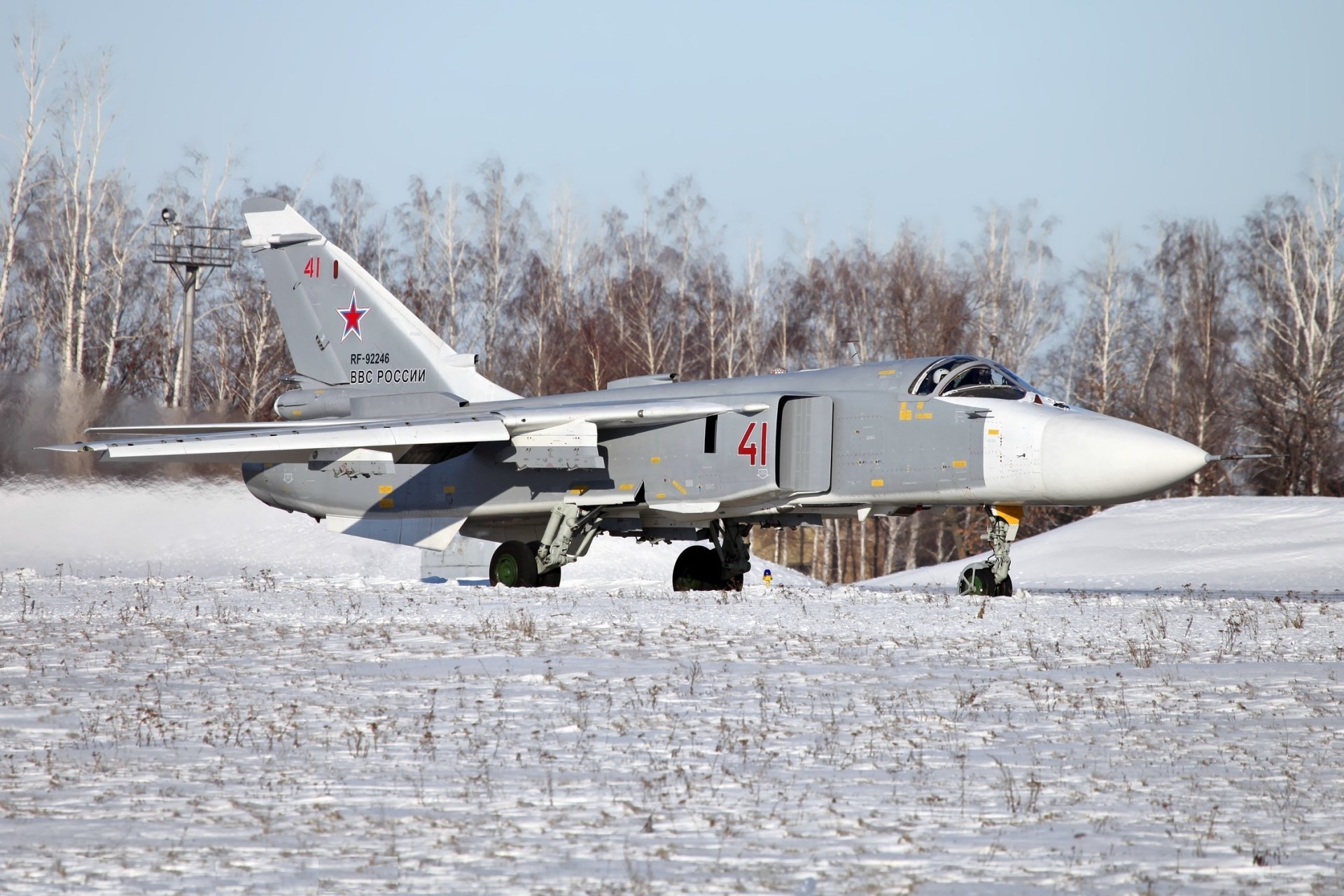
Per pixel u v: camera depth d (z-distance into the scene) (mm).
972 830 21375
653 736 28703
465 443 74250
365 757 26453
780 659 40906
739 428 68438
